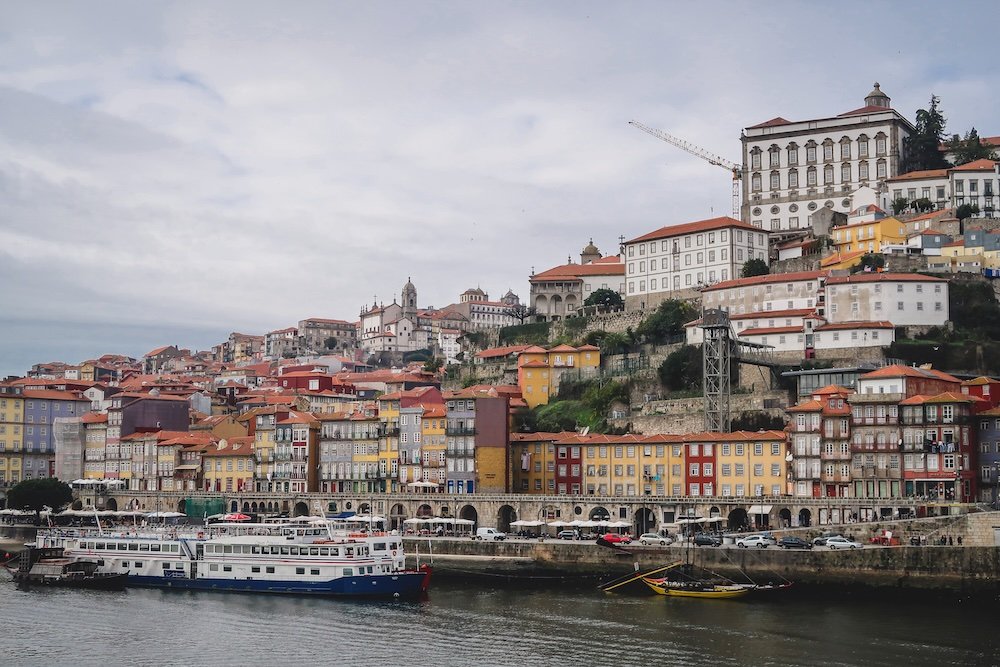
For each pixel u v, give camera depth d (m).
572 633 146.12
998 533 168.62
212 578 185.00
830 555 170.25
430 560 196.38
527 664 131.88
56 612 165.25
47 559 195.88
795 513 199.75
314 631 150.75
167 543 188.12
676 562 179.62
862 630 145.00
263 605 169.88
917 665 128.38
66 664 135.75
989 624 147.88
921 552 166.00
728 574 176.25
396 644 142.62
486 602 169.38
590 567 186.12
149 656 139.12
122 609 167.50
